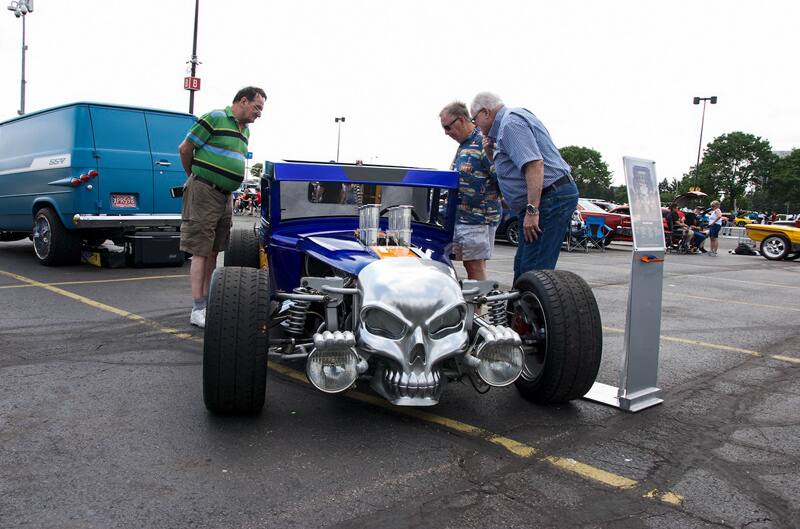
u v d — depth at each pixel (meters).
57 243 8.44
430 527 2.36
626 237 18.12
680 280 10.98
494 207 5.23
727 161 95.44
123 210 8.30
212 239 5.38
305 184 4.48
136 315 5.84
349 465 2.85
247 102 5.18
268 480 2.69
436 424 3.38
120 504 2.45
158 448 2.97
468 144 5.09
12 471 2.69
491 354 3.26
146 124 8.49
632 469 2.91
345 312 3.57
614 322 6.51
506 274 10.13
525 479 2.77
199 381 3.99
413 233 4.73
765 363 5.01
